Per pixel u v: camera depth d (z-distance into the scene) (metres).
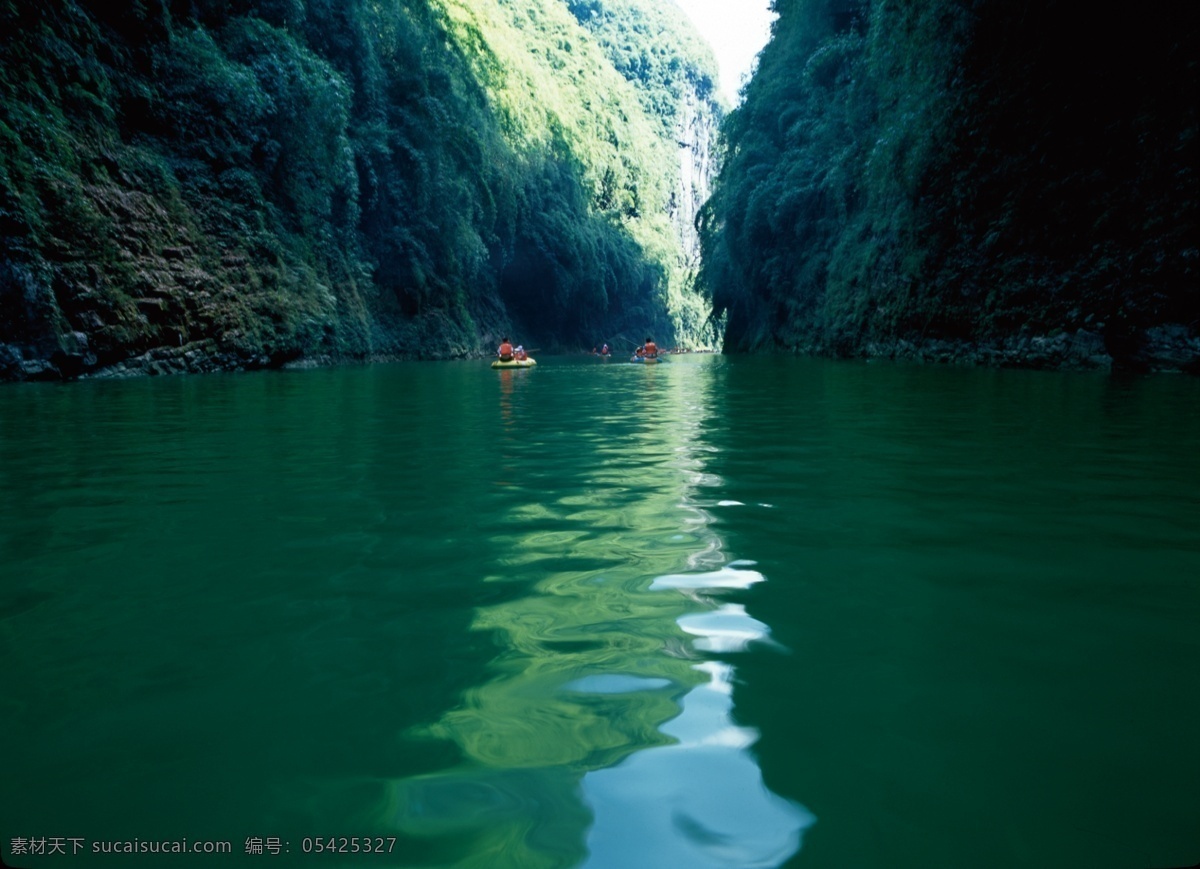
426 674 1.62
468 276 36.41
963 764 1.27
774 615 1.96
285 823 1.13
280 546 2.62
